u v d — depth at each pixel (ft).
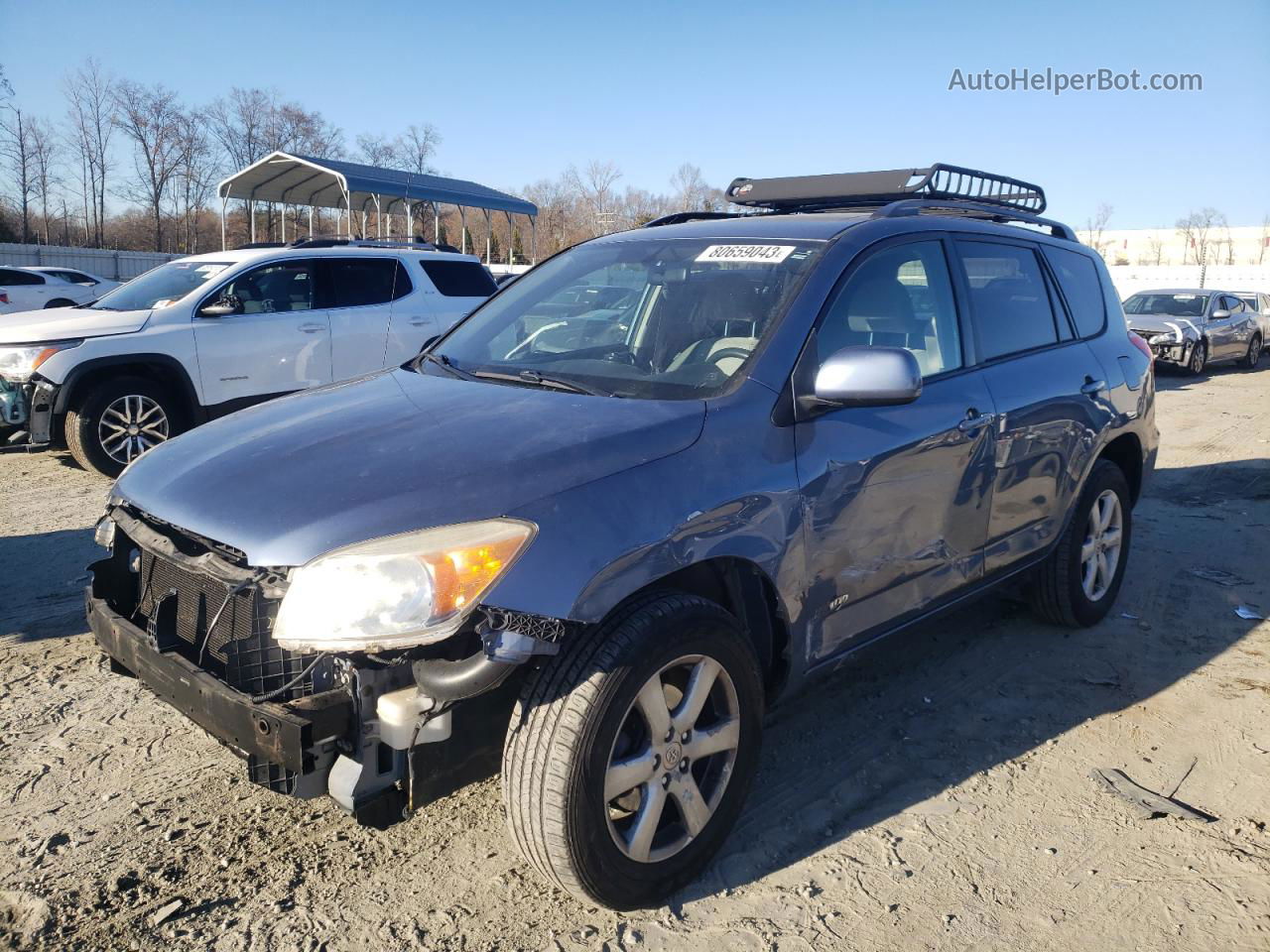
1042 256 14.85
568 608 7.72
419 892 9.05
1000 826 10.31
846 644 10.68
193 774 11.04
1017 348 13.56
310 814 10.31
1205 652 15.03
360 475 8.36
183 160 155.63
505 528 7.72
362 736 7.81
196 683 8.25
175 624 8.95
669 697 8.82
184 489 8.93
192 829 10.00
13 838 9.77
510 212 59.21
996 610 16.66
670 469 8.71
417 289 31.27
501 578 7.55
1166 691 13.62
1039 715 12.85
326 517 7.87
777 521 9.38
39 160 141.59
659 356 10.60
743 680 9.17
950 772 11.40
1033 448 13.16
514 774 8.00
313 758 7.78
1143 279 144.77
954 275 12.64
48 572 17.87
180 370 26.35
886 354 9.44
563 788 7.80
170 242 162.81
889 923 8.75
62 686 13.17
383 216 64.49
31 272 70.38
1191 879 9.45
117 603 9.95
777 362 9.94
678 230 12.97
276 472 8.71
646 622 8.19
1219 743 12.19
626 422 8.99
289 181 52.42
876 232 11.72
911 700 13.24
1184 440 34.60
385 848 9.75
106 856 9.51
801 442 9.78
